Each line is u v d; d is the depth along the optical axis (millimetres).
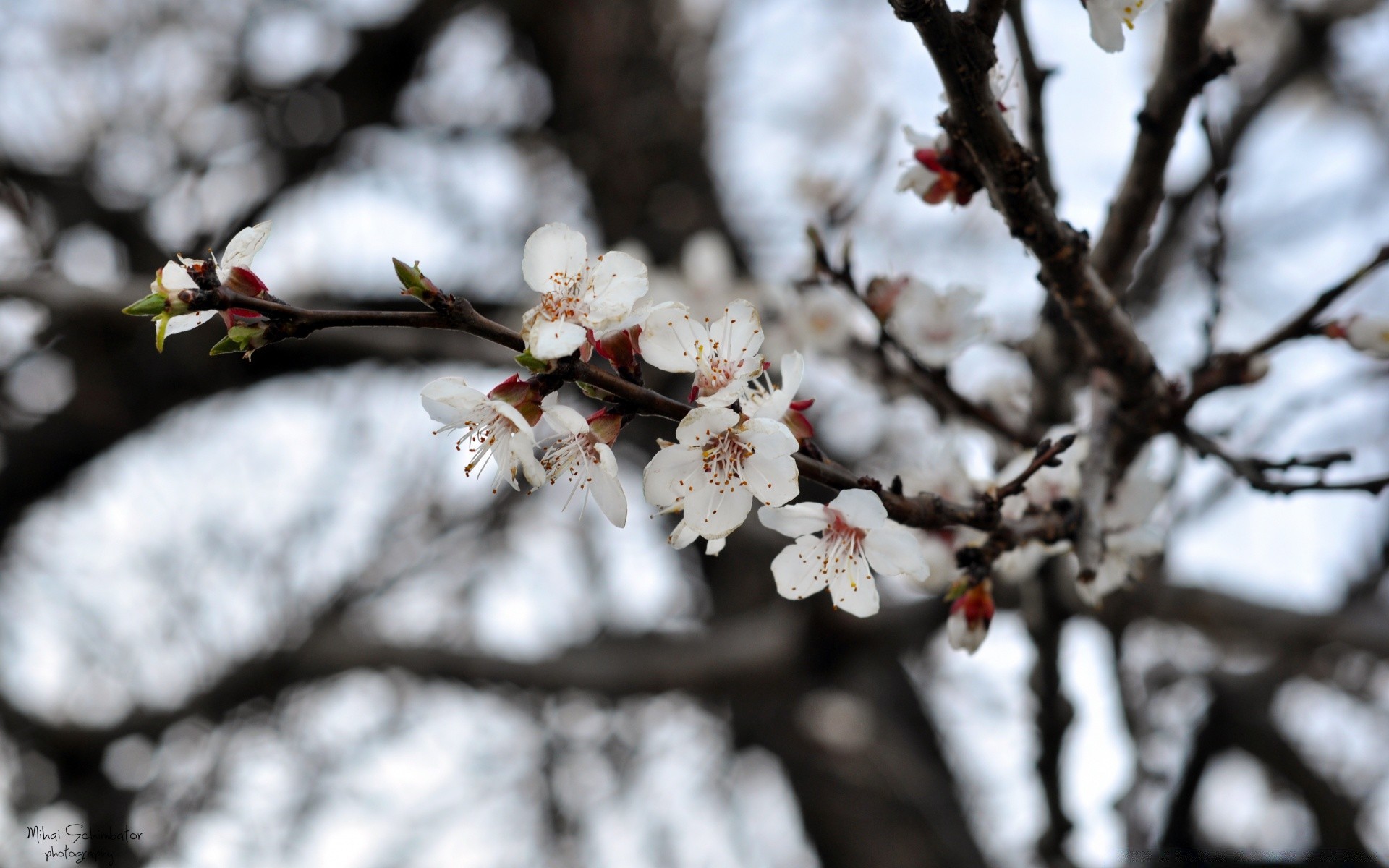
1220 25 5973
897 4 1687
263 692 5730
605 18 6785
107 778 5730
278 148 6559
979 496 2080
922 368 2934
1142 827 3297
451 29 7008
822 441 5363
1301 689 6273
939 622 4848
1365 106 6543
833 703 5699
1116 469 2541
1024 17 2389
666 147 6316
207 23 6684
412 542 6484
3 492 6047
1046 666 3115
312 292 5785
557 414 1646
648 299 1793
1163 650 5656
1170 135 2295
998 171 1935
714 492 1712
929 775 5508
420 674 5699
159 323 1616
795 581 1884
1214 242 2578
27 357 6020
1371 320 2402
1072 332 3031
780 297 3764
